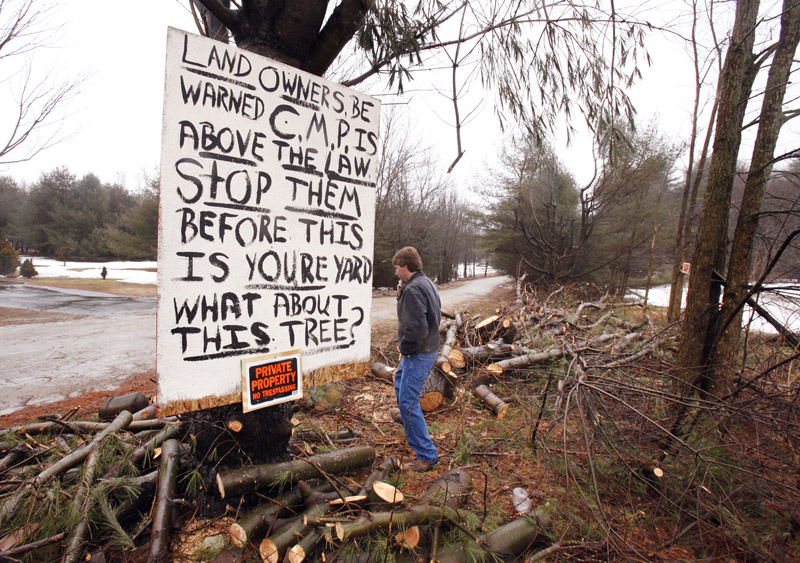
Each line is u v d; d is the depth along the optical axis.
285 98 2.13
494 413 4.32
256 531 2.04
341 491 2.39
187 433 2.30
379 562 1.92
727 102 3.28
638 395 3.36
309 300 2.26
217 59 1.90
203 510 2.21
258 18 2.29
